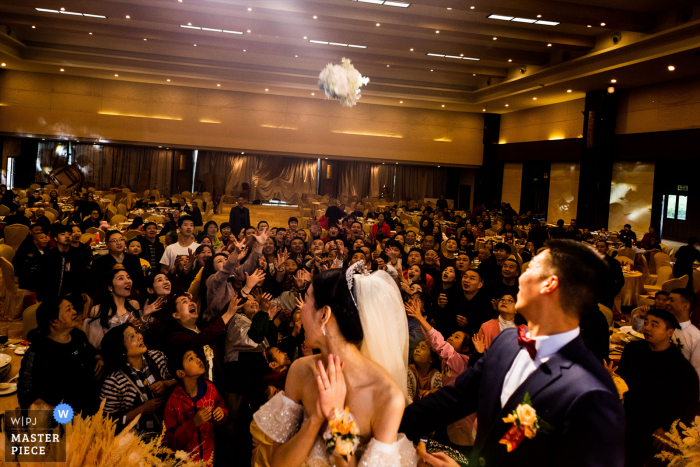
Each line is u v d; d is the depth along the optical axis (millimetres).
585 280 1249
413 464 1418
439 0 9984
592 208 15875
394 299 1680
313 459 1464
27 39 16406
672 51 10695
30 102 19609
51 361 2701
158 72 17766
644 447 3008
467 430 2811
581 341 1279
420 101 19750
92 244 8500
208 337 3256
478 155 22344
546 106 18812
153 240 7141
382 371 1464
